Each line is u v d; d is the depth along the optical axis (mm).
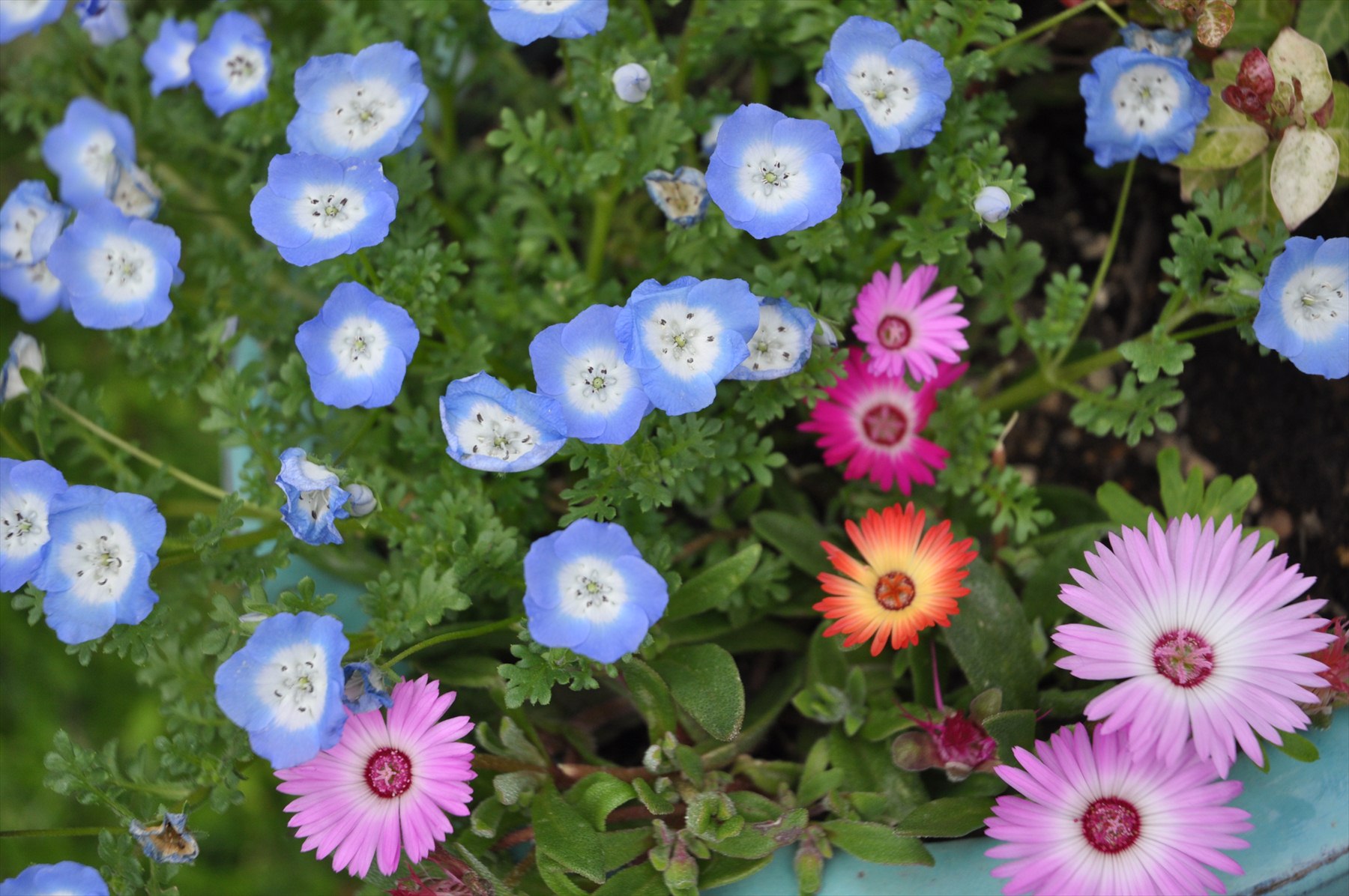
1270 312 524
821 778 527
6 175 737
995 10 557
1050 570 552
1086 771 502
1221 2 541
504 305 601
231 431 578
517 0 545
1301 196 541
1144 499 603
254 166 608
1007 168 547
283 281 630
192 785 542
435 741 511
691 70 619
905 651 541
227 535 562
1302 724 493
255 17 658
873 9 572
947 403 571
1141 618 505
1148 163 624
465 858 514
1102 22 616
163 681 582
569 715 563
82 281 561
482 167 639
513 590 558
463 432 513
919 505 568
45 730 681
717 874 517
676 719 545
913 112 540
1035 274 579
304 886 662
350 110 555
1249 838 503
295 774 515
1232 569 504
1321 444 577
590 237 646
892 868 513
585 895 515
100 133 625
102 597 527
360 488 525
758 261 588
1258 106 545
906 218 559
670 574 536
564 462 608
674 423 533
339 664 497
